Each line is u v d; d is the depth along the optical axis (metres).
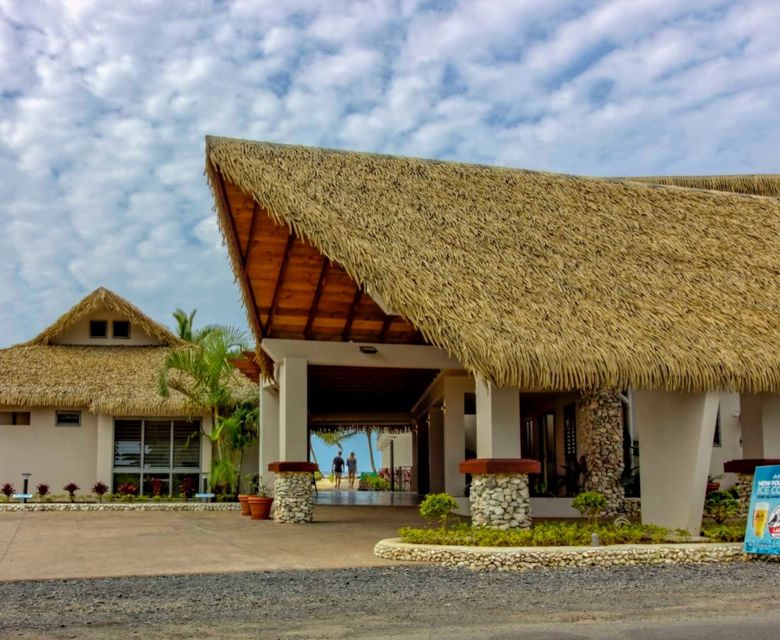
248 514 21.31
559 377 12.53
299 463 18.89
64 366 26.72
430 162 18.73
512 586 9.78
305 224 14.73
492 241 15.71
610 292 14.73
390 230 15.21
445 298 13.42
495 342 12.59
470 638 6.88
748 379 13.30
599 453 21.20
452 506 12.98
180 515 21.52
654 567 11.66
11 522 18.97
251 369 24.88
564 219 17.14
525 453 29.23
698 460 13.70
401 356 19.58
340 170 17.22
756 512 12.48
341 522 19.08
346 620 7.71
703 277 15.84
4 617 7.98
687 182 26.28
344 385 26.08
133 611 8.22
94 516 21.06
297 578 10.38
